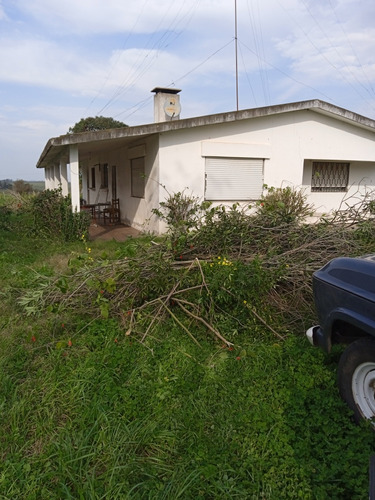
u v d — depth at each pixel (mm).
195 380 3465
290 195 10039
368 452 2439
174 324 4523
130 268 4805
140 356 3893
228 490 2354
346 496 2293
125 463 2566
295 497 2307
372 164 14445
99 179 20078
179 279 4672
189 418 2969
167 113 13930
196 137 10883
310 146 12266
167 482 2430
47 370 3705
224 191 11430
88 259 5504
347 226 5777
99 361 3764
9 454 2658
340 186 14273
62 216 10203
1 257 7941
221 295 4406
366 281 2801
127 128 9812
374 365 2666
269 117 11625
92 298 4879
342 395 2924
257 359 3779
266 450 2656
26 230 10523
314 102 11570
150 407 3131
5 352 4027
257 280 4402
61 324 4387
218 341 4254
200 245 5281
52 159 17219
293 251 5156
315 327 3361
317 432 2740
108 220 16328
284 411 2998
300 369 3475
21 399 3211
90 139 9602
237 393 3270
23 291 5723
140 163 12578
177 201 10195
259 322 4477
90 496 2293
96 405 3094
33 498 2316
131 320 4418
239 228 5488
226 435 2803
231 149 11250
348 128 12641
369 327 2617
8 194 22234
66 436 2803
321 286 3145
